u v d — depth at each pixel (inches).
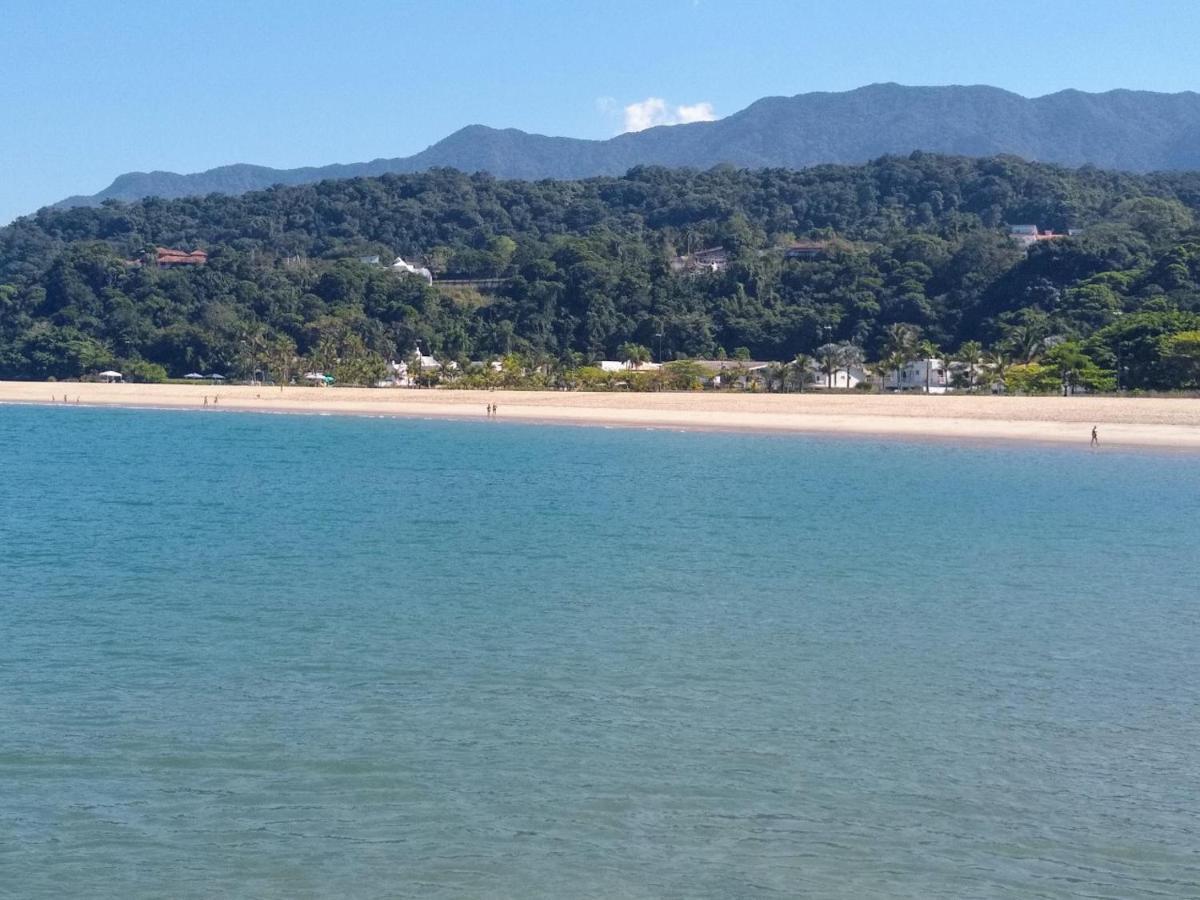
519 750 900.6
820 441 3988.7
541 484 2773.1
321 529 2043.6
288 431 4643.2
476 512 2262.6
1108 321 7288.4
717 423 4726.9
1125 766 868.6
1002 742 917.8
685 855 729.6
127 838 756.6
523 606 1389.0
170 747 909.2
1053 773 855.7
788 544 1865.2
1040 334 7047.2
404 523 2114.9
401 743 916.6
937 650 1189.1
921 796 815.7
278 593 1470.2
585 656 1161.4
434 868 714.2
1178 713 986.7
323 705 1009.5
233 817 785.6
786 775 851.4
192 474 3041.3
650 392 6560.0
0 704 1013.2
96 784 839.7
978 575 1600.6
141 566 1670.8
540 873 707.4
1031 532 1999.3
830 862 720.3
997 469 3090.6
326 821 778.8
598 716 978.7
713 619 1322.6
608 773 855.7
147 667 1126.4
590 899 677.9
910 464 3230.8
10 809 799.1
